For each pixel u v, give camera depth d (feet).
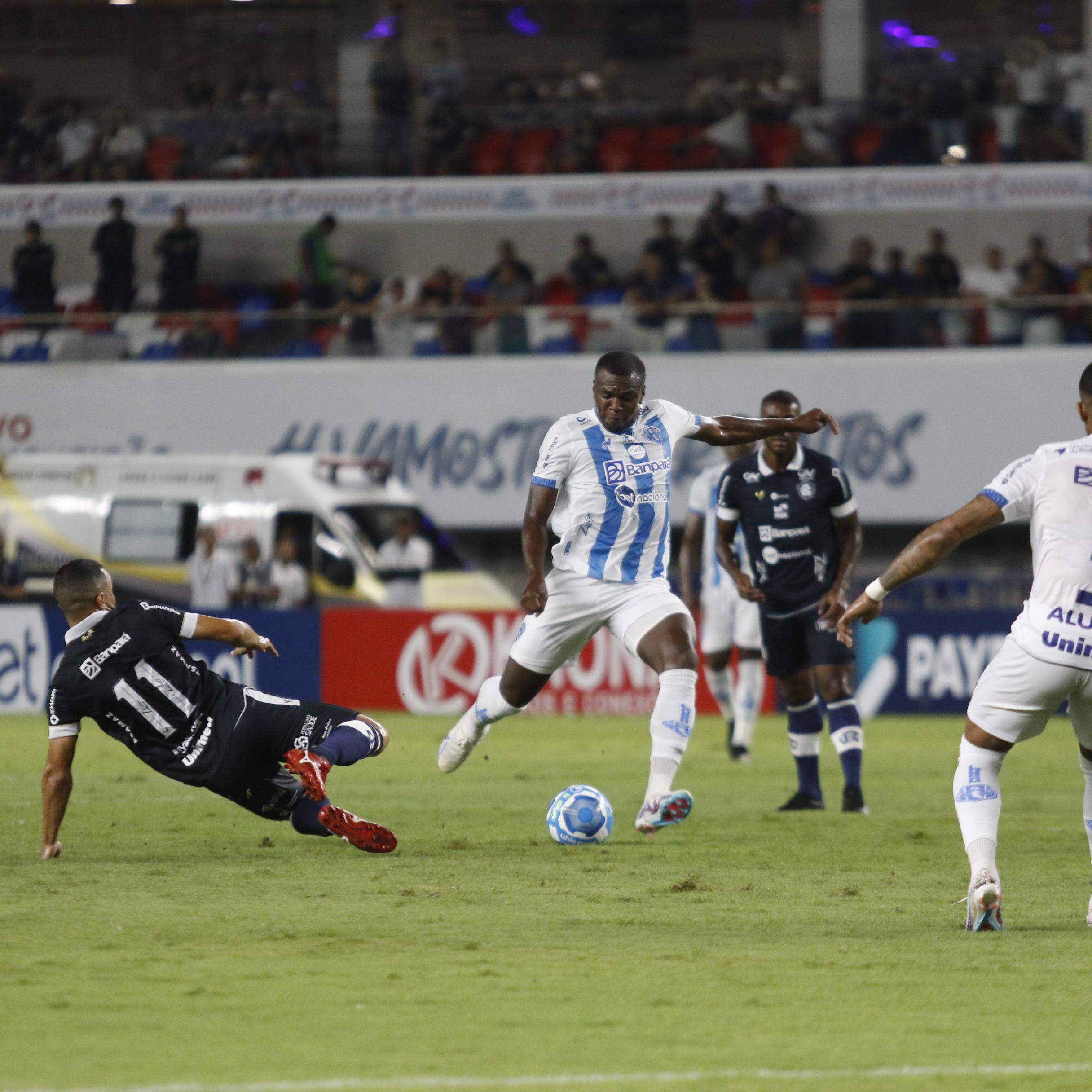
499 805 118.32
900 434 271.28
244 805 88.02
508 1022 51.47
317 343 279.28
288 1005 53.47
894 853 92.84
